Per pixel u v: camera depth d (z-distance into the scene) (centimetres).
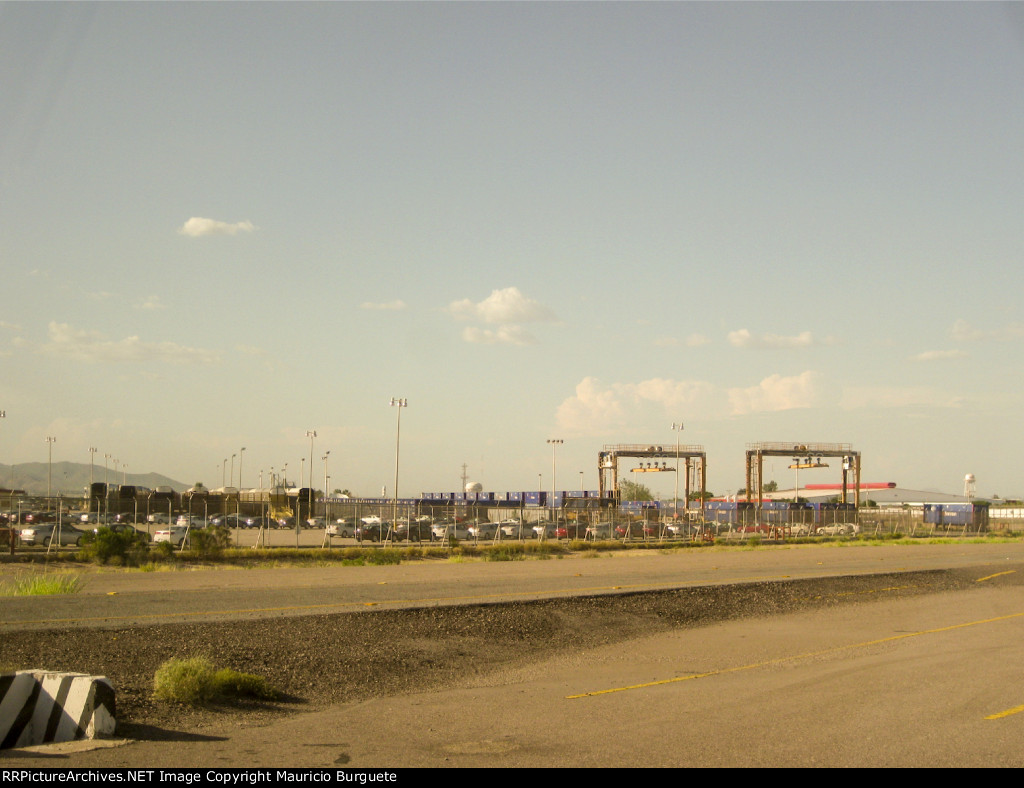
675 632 2198
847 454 9662
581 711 1210
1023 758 913
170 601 2322
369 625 1952
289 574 3475
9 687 973
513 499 10919
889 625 2269
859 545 6569
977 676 1471
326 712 1236
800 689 1368
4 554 4369
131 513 8419
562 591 2758
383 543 6197
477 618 2136
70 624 1797
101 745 947
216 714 1184
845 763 891
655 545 6334
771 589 2970
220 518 8506
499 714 1196
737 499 12544
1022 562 4428
